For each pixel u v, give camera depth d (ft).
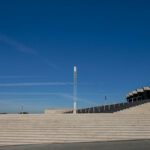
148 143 34.09
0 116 51.49
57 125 44.50
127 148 30.14
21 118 49.78
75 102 68.18
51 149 31.65
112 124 43.80
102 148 30.83
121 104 100.73
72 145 34.91
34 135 40.45
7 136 40.57
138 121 45.06
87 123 44.88
